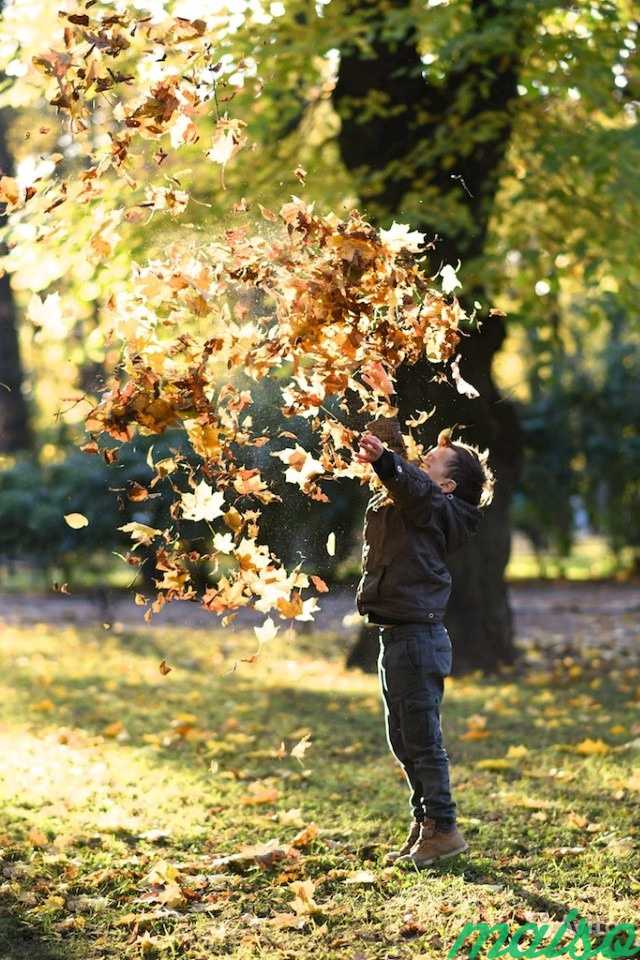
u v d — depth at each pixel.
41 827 7.86
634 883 6.67
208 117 10.30
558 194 14.00
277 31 13.50
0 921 6.19
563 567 31.83
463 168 14.46
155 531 6.34
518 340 31.05
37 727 11.61
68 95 6.04
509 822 8.02
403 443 7.18
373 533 7.14
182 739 11.16
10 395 30.92
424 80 14.52
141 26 6.08
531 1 12.77
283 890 6.71
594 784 9.05
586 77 13.23
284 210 6.23
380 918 6.26
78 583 26.95
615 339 30.45
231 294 6.50
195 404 6.04
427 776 7.07
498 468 15.42
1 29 9.75
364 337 6.37
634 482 30.42
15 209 6.26
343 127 15.02
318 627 20.53
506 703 13.09
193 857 7.32
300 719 12.24
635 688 14.08
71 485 21.55
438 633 7.15
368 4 14.08
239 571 6.35
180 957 5.79
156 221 11.78
